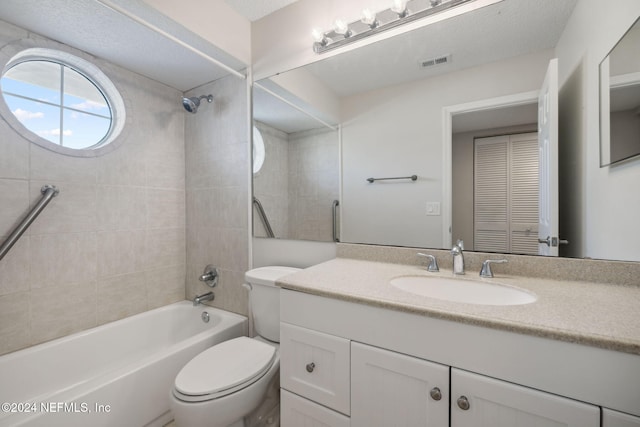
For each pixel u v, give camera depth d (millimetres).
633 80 893
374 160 1440
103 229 1763
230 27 1703
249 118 1863
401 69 1357
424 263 1311
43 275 1519
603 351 595
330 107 1557
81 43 1582
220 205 2027
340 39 1479
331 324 939
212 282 2070
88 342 1633
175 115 2166
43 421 1036
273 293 1474
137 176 1933
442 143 1273
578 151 1022
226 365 1233
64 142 1674
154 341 1933
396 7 1267
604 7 952
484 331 702
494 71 1169
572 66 1034
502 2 1143
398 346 817
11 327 1413
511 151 1143
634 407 572
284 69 1704
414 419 793
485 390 696
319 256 1627
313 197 1636
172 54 1701
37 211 1440
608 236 975
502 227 1163
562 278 1050
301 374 1012
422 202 1323
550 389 640
